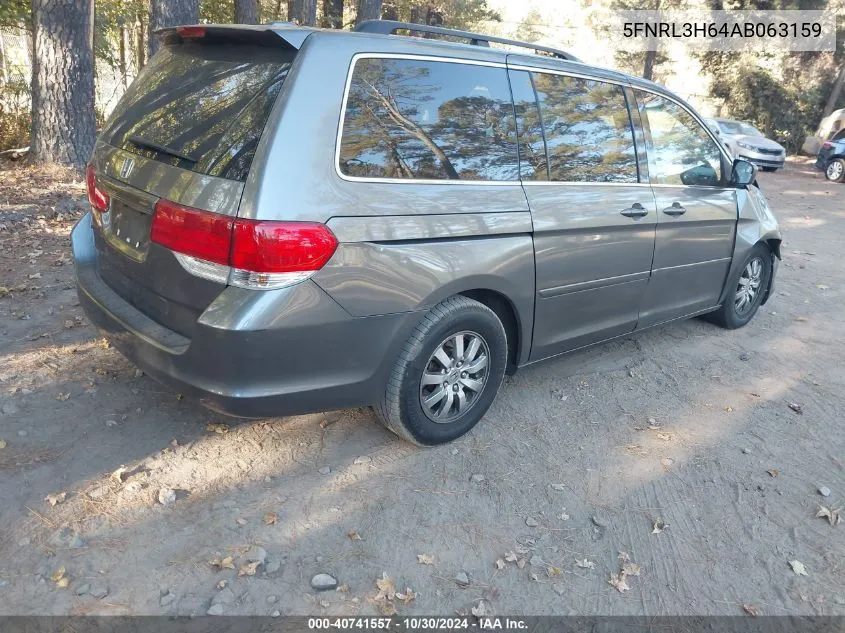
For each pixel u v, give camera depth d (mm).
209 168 2652
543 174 3525
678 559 2871
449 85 3154
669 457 3611
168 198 2727
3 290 4910
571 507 3143
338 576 2625
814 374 4793
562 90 3686
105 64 16938
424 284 2988
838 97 28641
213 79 2969
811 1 26562
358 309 2809
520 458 3477
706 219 4586
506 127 3369
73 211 7230
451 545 2834
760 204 5246
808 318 6008
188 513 2879
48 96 8273
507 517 3033
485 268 3217
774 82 28484
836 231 10625
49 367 3918
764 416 4129
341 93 2750
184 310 2766
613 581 2715
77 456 3170
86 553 2615
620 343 5066
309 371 2785
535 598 2609
